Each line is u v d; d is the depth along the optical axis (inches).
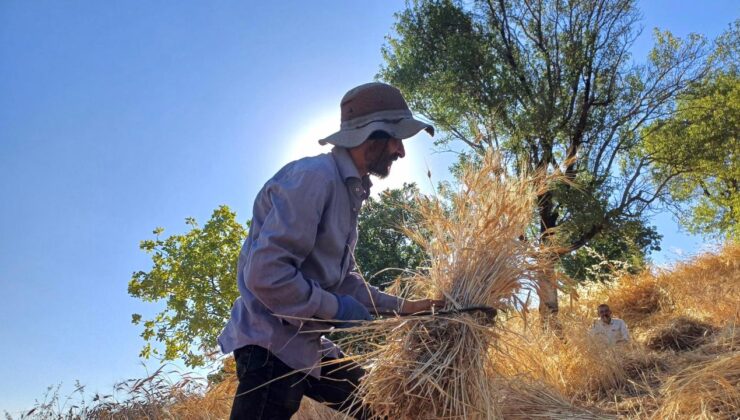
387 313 113.2
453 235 121.4
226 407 177.5
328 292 98.3
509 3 709.9
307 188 95.4
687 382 167.5
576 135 670.5
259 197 100.2
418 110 697.0
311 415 162.4
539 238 124.2
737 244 429.4
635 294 410.0
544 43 698.2
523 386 168.1
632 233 651.5
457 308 111.0
